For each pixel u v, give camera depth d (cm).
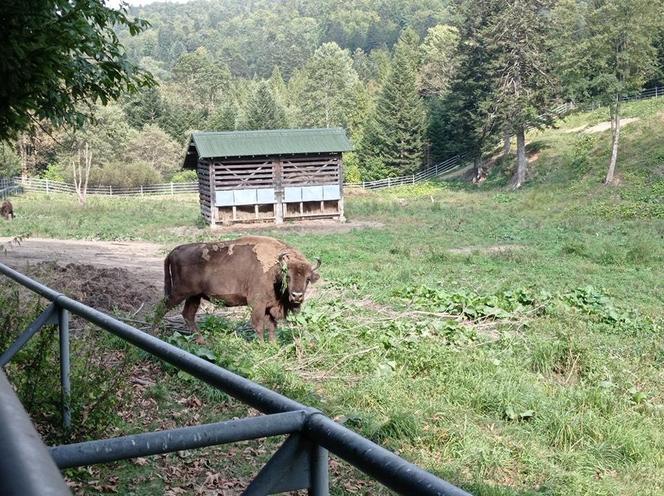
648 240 2834
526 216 4253
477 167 6288
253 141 3716
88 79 916
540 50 5544
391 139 7212
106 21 876
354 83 11344
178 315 1184
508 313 1345
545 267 2158
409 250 2509
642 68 4819
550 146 5906
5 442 78
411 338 1066
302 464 169
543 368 1011
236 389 203
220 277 1001
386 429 700
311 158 3775
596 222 3766
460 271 2027
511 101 5481
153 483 552
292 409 175
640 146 5166
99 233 2997
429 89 9538
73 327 920
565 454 690
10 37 754
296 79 13600
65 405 519
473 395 820
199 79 12194
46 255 1900
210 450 627
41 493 67
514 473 648
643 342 1199
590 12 4919
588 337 1202
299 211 3869
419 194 6091
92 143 6219
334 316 1195
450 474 619
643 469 681
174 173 8275
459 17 6406
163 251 2331
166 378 789
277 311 1012
